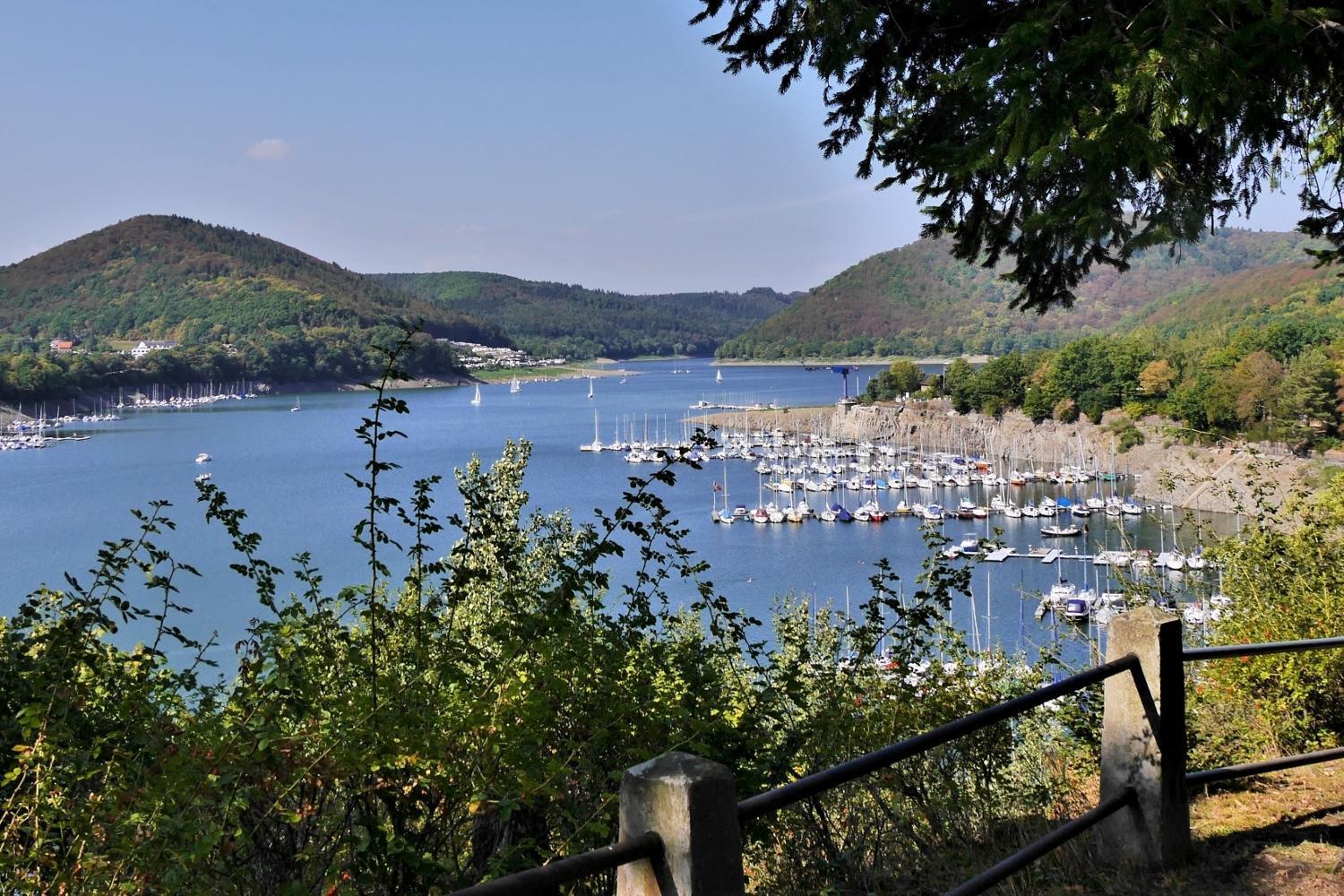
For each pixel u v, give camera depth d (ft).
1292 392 185.98
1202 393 295.48
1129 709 15.07
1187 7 15.19
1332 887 14.40
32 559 261.03
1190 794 19.69
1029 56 16.43
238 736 12.68
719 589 227.81
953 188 20.89
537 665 15.07
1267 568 25.99
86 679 14.97
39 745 13.12
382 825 14.01
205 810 12.23
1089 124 16.14
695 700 17.30
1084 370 435.53
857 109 21.15
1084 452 402.52
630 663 17.22
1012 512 330.95
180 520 318.86
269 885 13.41
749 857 18.28
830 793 17.97
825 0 19.26
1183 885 14.44
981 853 17.84
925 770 18.97
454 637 16.48
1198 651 15.24
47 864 12.50
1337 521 26.20
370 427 16.31
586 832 14.11
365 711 13.37
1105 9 16.94
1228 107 16.21
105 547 15.78
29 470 463.01
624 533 172.45
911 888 16.67
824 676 19.54
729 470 466.70
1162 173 17.84
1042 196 20.27
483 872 14.08
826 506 366.22
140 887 11.76
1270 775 20.72
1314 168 20.16
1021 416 482.69
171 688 15.05
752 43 21.04
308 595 16.57
